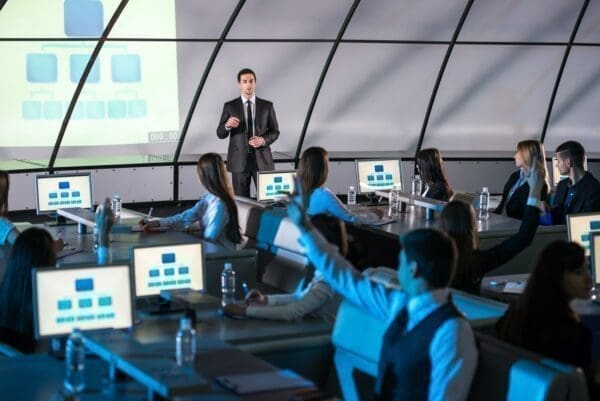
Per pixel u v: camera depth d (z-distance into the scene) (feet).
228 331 19.30
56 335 18.66
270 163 42.42
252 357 16.56
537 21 51.65
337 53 50.78
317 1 48.93
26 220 46.01
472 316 18.67
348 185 52.75
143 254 22.34
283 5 48.57
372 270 20.31
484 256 22.24
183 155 50.90
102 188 48.62
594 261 23.72
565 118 54.49
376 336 17.67
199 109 50.01
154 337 19.04
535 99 53.83
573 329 15.81
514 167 54.13
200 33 47.96
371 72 51.70
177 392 14.03
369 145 53.11
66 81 46.85
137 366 14.89
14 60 45.75
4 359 17.25
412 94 52.70
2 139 46.37
